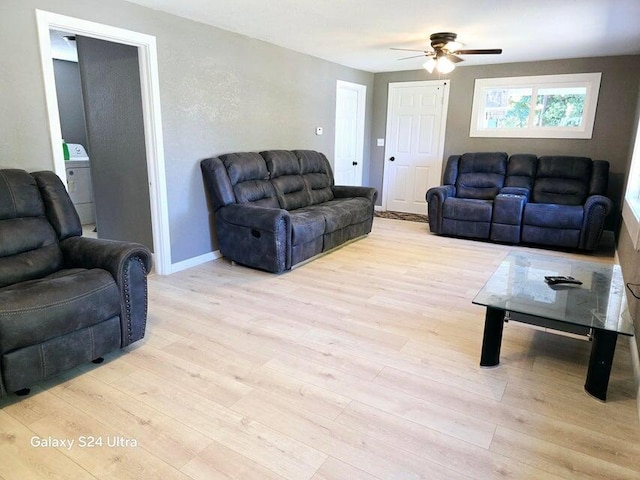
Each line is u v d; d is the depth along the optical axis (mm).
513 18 3682
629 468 1699
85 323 2217
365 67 6445
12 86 2646
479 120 6266
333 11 3549
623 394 2184
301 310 3170
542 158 5637
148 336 2740
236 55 4324
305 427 1910
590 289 2596
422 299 3426
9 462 1696
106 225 4359
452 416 1999
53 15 2797
